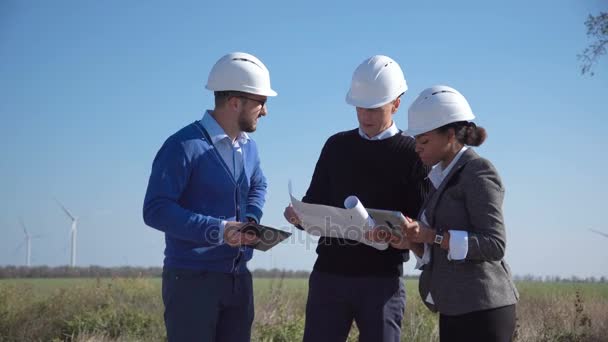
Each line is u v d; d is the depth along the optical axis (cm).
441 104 408
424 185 474
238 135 463
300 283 2252
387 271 473
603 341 845
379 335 470
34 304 1138
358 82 478
